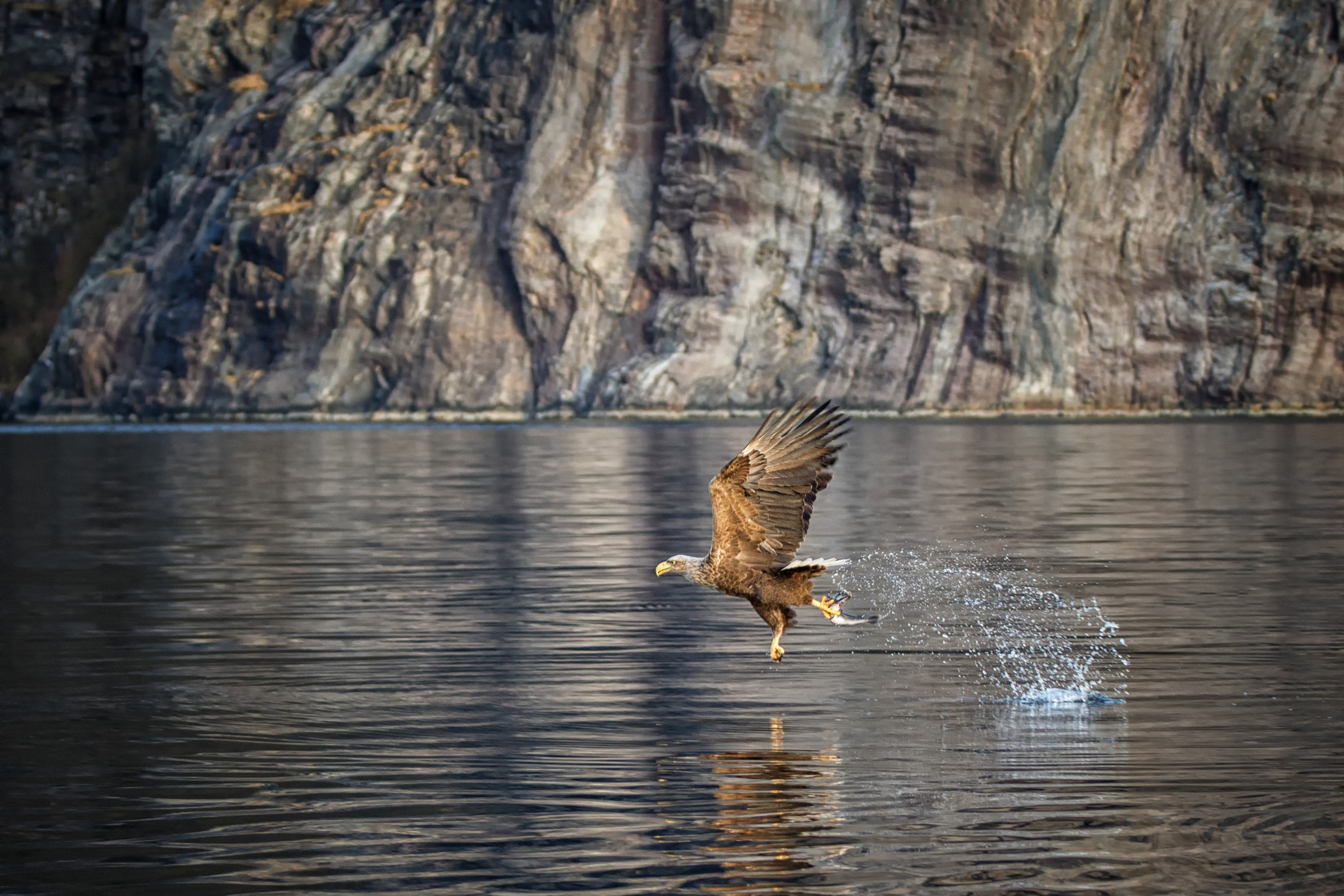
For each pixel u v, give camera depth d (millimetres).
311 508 29625
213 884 7410
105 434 75312
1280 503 28125
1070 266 77438
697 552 21297
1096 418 75312
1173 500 28969
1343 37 75500
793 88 81438
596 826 8289
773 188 81812
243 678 12641
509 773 9445
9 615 16203
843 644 14133
